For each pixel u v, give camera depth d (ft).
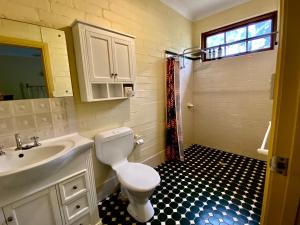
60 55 4.36
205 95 9.54
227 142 9.11
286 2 1.29
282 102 1.42
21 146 3.81
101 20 5.14
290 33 1.30
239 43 8.02
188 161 8.25
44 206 3.41
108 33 4.75
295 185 1.41
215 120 9.37
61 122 4.57
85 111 5.07
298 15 1.25
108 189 5.96
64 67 4.45
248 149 8.39
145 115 7.13
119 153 5.58
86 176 4.10
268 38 7.21
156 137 7.84
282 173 1.52
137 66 6.46
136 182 4.43
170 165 7.91
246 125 8.28
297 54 1.29
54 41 4.24
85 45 4.33
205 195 5.68
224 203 5.27
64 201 3.71
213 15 8.60
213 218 4.71
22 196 3.06
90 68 4.48
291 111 1.38
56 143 4.12
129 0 5.89
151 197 5.66
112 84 5.48
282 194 1.57
